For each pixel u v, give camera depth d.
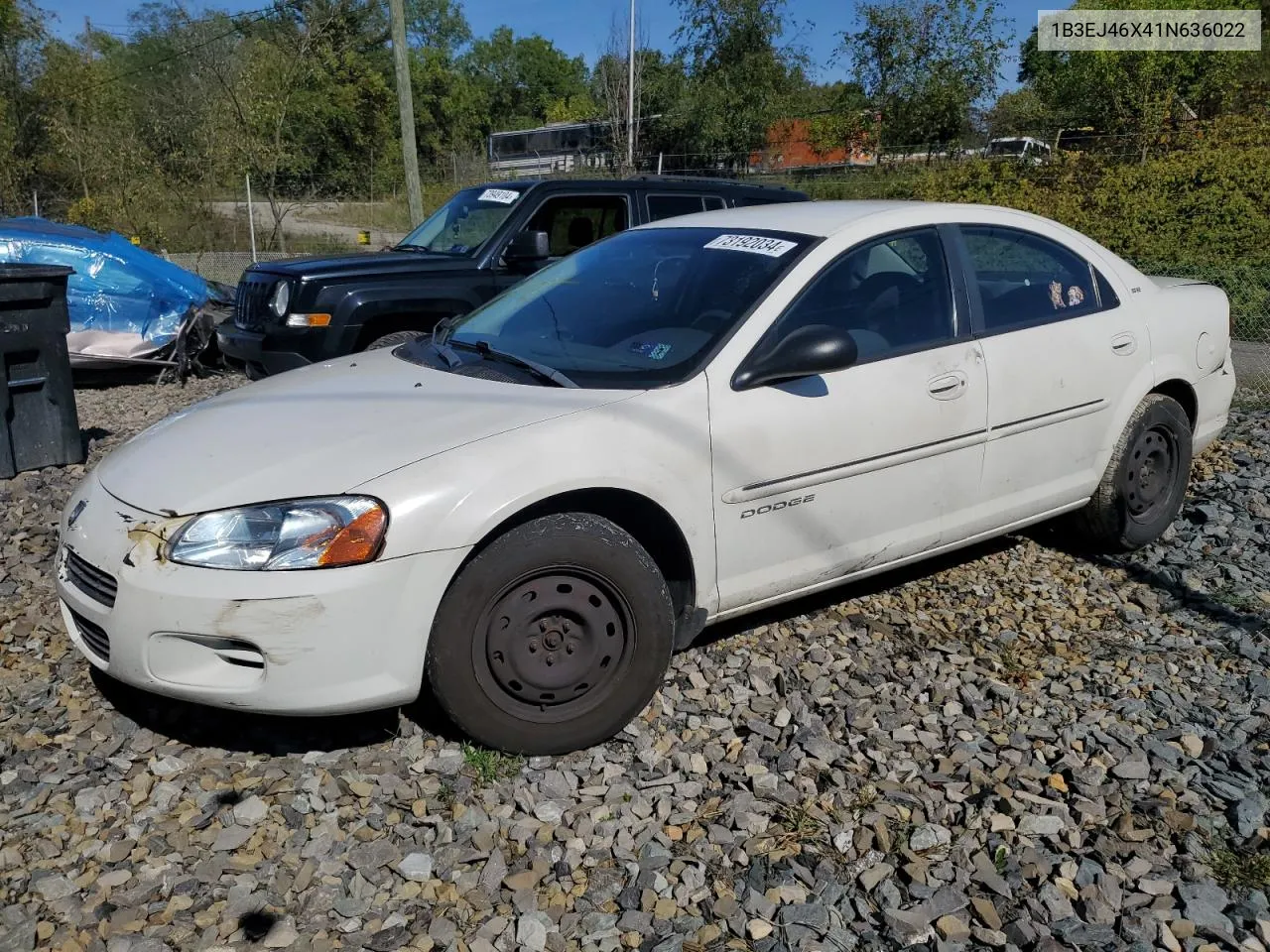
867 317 3.77
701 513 3.30
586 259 4.37
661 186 8.16
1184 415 4.79
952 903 2.52
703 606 3.41
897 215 4.00
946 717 3.39
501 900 2.54
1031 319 4.22
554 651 3.09
